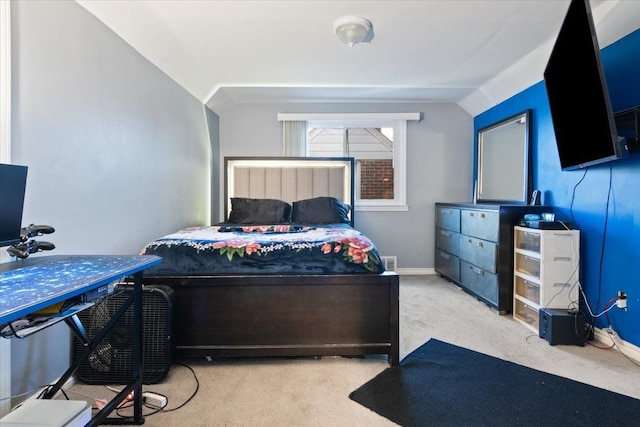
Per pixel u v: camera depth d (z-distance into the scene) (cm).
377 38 246
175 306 183
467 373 182
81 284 100
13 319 76
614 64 219
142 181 242
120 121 216
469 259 328
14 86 144
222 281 184
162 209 273
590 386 169
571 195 256
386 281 186
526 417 145
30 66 151
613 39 216
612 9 196
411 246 424
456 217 358
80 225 181
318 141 452
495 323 257
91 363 172
